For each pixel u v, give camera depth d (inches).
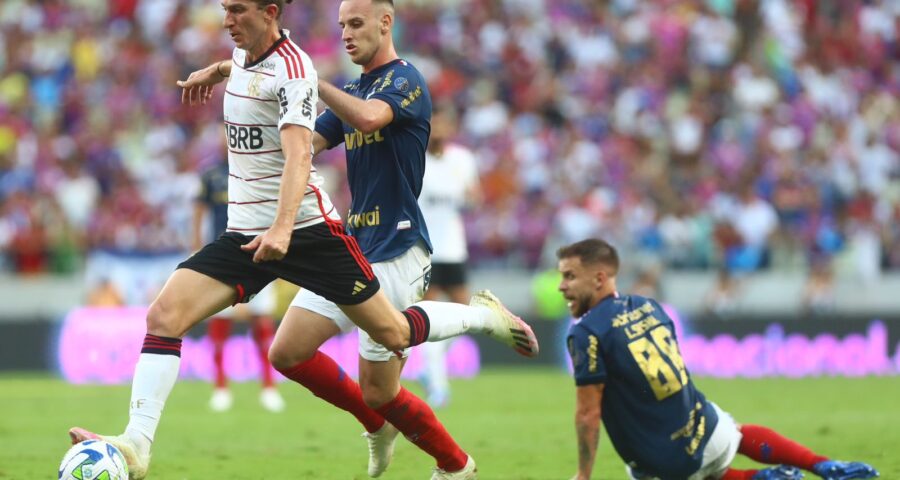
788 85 3821.4
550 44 3860.7
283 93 820.6
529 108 3646.7
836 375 2669.8
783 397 2014.0
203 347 2541.8
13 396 2076.8
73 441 816.3
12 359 2610.7
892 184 3499.0
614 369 901.8
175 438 1413.6
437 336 908.6
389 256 923.4
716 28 3932.1
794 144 3565.5
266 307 1831.9
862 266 2933.1
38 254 2738.7
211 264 839.1
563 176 3299.7
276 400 1830.7
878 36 4062.5
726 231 2906.0
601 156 3412.9
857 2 4111.7
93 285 2672.2
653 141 3543.3
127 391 2199.8
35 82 3595.0
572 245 938.1
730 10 4045.3
